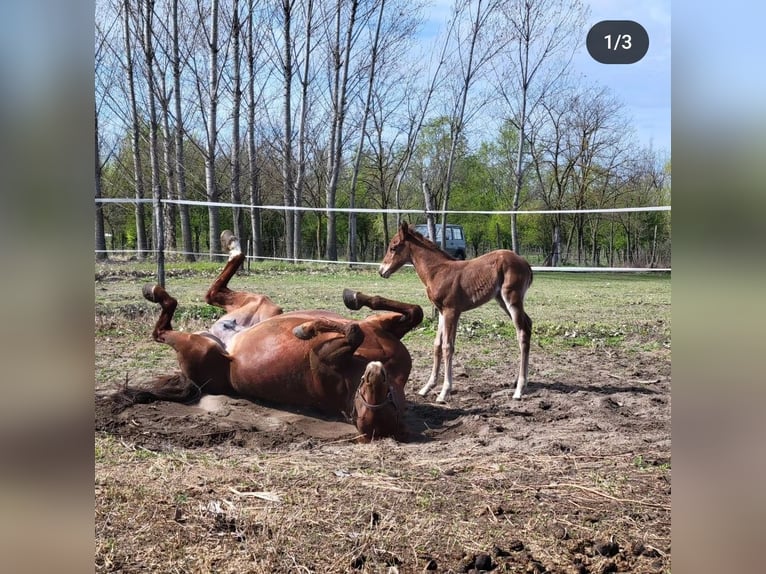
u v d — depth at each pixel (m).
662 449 4.65
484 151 38.50
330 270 20.97
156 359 7.51
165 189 33.06
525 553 3.07
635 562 3.01
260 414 5.51
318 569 2.88
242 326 6.05
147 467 4.06
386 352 5.43
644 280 21.61
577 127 31.00
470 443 4.89
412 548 3.09
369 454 4.54
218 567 2.87
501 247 41.12
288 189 25.58
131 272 16.64
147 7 19.88
